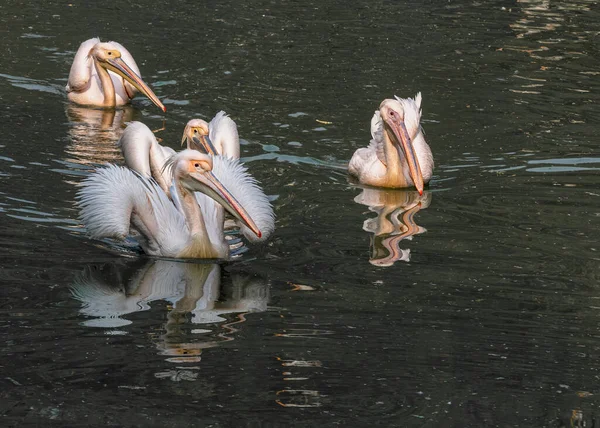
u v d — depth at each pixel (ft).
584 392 27.84
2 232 39.91
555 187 48.57
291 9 88.33
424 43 77.97
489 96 64.95
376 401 26.89
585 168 51.62
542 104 63.41
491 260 38.68
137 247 40.16
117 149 52.65
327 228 42.55
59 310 32.76
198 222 39.09
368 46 76.69
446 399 27.25
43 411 26.00
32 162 49.34
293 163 52.08
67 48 73.31
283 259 38.75
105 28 78.89
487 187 48.65
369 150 51.08
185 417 25.86
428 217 44.29
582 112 61.98
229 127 49.62
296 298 34.53
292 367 28.91
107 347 29.96
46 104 61.00
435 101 63.52
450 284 36.01
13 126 55.67
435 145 55.47
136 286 35.45
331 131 57.57
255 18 84.48
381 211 45.16
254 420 25.76
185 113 60.08
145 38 76.43
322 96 63.98
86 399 26.63
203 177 38.86
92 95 61.77
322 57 73.26
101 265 37.50
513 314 33.30
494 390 27.63
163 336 30.94
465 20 85.97
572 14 89.35
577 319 32.99
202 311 33.06
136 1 88.79
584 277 36.99
